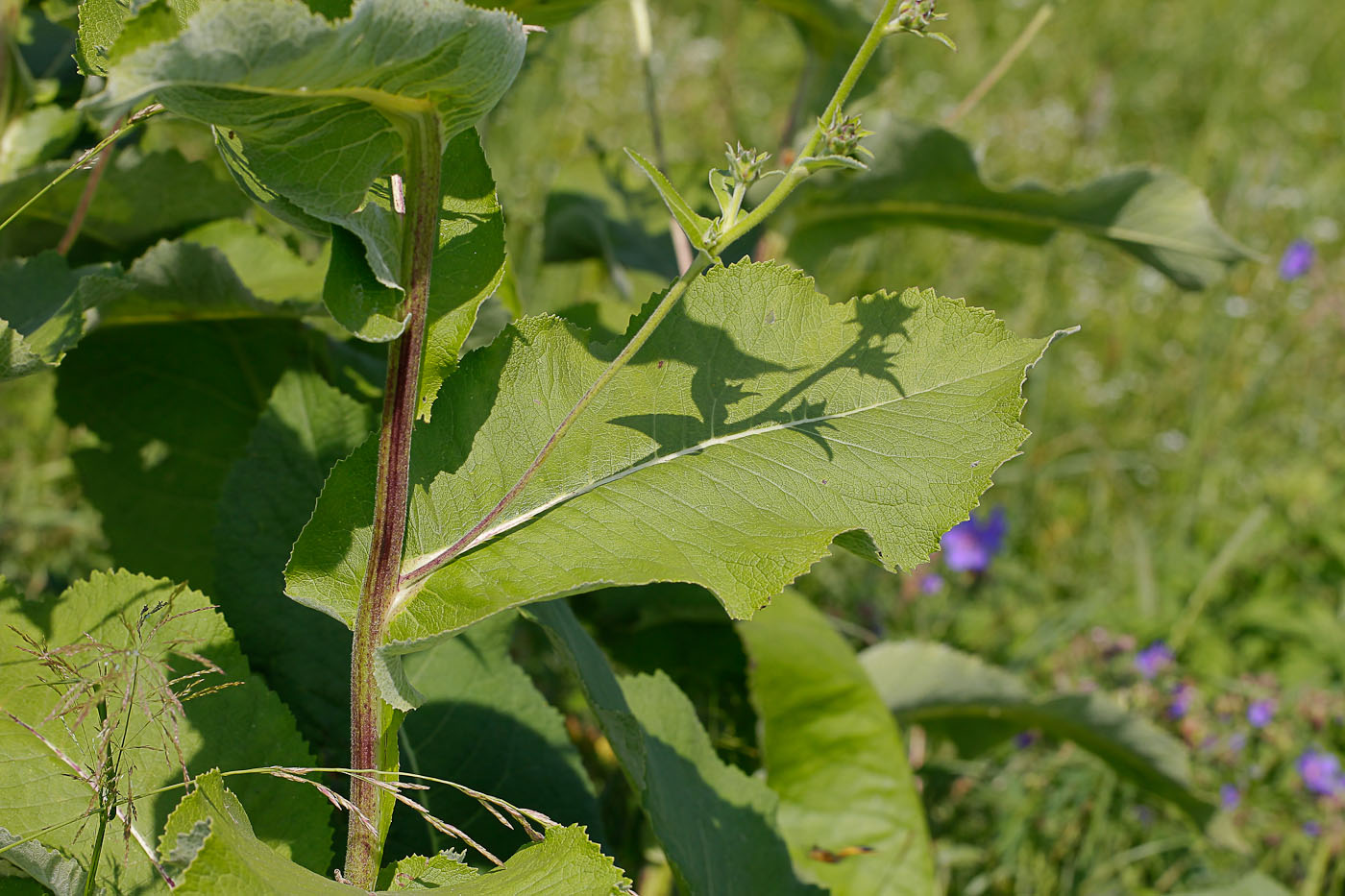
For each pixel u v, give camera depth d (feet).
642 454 3.81
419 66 3.48
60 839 3.88
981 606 8.06
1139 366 11.89
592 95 12.71
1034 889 6.07
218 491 4.97
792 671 5.01
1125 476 10.32
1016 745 6.66
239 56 3.36
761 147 12.65
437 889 3.62
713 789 4.55
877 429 3.78
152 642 4.00
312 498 4.43
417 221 3.65
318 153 3.56
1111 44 17.65
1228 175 15.02
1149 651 7.07
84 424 4.94
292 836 4.00
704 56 14.19
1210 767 6.73
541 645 5.69
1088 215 5.89
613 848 4.87
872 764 4.94
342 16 3.71
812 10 5.89
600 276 8.58
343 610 3.78
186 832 3.53
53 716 3.71
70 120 4.77
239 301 4.64
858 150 3.63
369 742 3.73
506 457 3.81
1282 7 20.01
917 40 16.75
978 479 3.73
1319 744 6.76
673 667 5.40
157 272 4.58
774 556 3.67
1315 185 14.62
